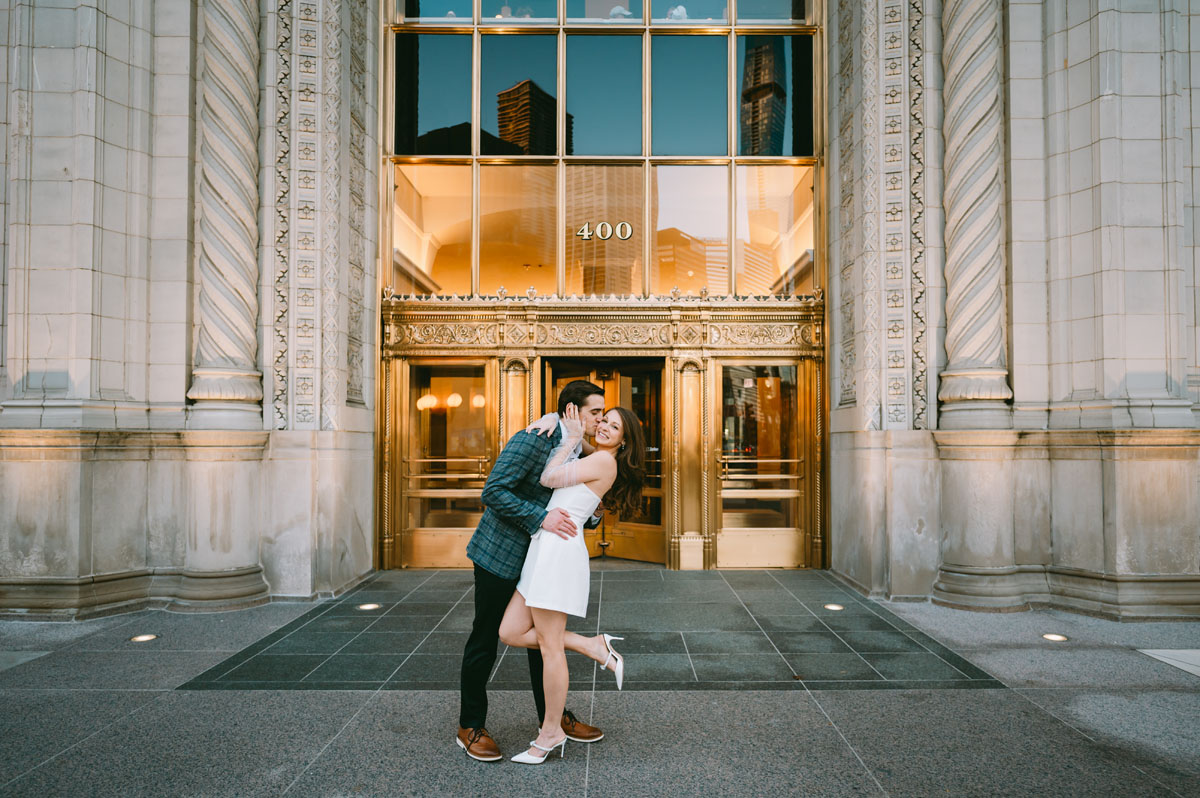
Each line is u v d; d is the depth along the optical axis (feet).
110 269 19.24
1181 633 16.62
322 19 21.16
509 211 25.76
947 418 20.04
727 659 14.74
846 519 22.59
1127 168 18.84
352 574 22.07
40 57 18.99
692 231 25.68
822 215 25.32
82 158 18.79
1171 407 18.20
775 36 25.96
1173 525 17.97
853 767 9.87
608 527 26.89
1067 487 19.10
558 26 25.89
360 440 22.99
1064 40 19.79
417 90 25.91
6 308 19.60
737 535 25.08
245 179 20.20
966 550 19.20
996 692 12.78
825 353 24.82
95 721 11.43
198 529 18.95
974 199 19.95
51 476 17.98
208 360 19.76
